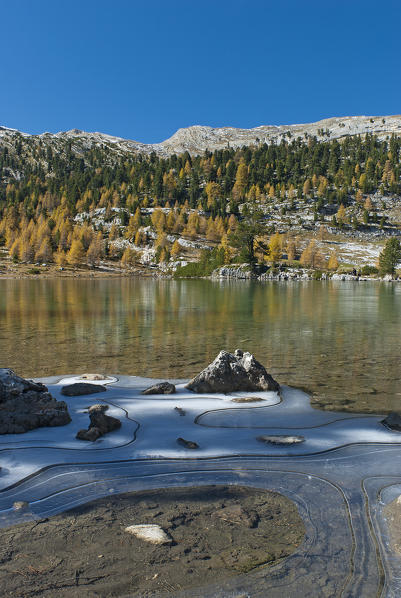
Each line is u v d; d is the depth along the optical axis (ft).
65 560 11.60
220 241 606.14
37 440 20.77
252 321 80.48
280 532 12.94
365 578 10.87
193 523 13.48
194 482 16.46
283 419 24.95
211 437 21.59
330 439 21.42
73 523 13.46
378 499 15.05
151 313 94.94
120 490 15.75
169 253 508.94
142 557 11.72
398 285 296.10
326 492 15.61
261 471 17.44
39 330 66.80
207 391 31.24
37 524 13.39
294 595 10.28
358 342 56.24
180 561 11.55
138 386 33.35
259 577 10.92
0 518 13.74
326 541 12.47
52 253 524.52
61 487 15.92
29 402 24.64
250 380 32.09
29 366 41.19
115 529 13.10
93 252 489.26
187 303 125.08
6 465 17.78
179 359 44.78
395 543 12.30
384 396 30.55
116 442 20.59
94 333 63.77
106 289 209.46
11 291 185.16
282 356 46.57
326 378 36.32
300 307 113.60
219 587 10.58
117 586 10.59
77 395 30.12
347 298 154.10
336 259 468.75
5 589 10.44
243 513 14.02
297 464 18.19
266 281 374.02
